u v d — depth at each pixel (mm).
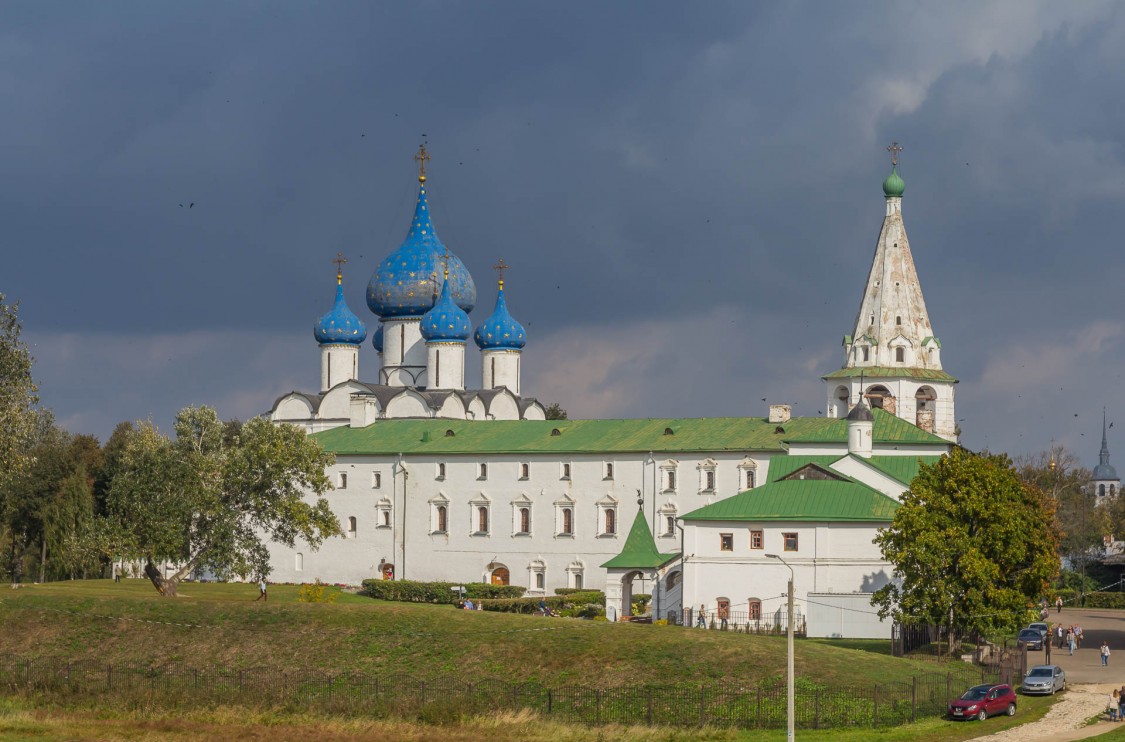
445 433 183000
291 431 136250
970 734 89188
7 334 123250
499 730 88875
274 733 87500
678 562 144375
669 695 95938
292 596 149875
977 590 113188
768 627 133500
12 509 166500
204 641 111688
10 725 88125
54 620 115312
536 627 110688
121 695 98875
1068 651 131750
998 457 123688
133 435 168625
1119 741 86438
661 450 167875
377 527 181750
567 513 172625
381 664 106250
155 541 127938
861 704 93250
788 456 151625
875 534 132750
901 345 182125
